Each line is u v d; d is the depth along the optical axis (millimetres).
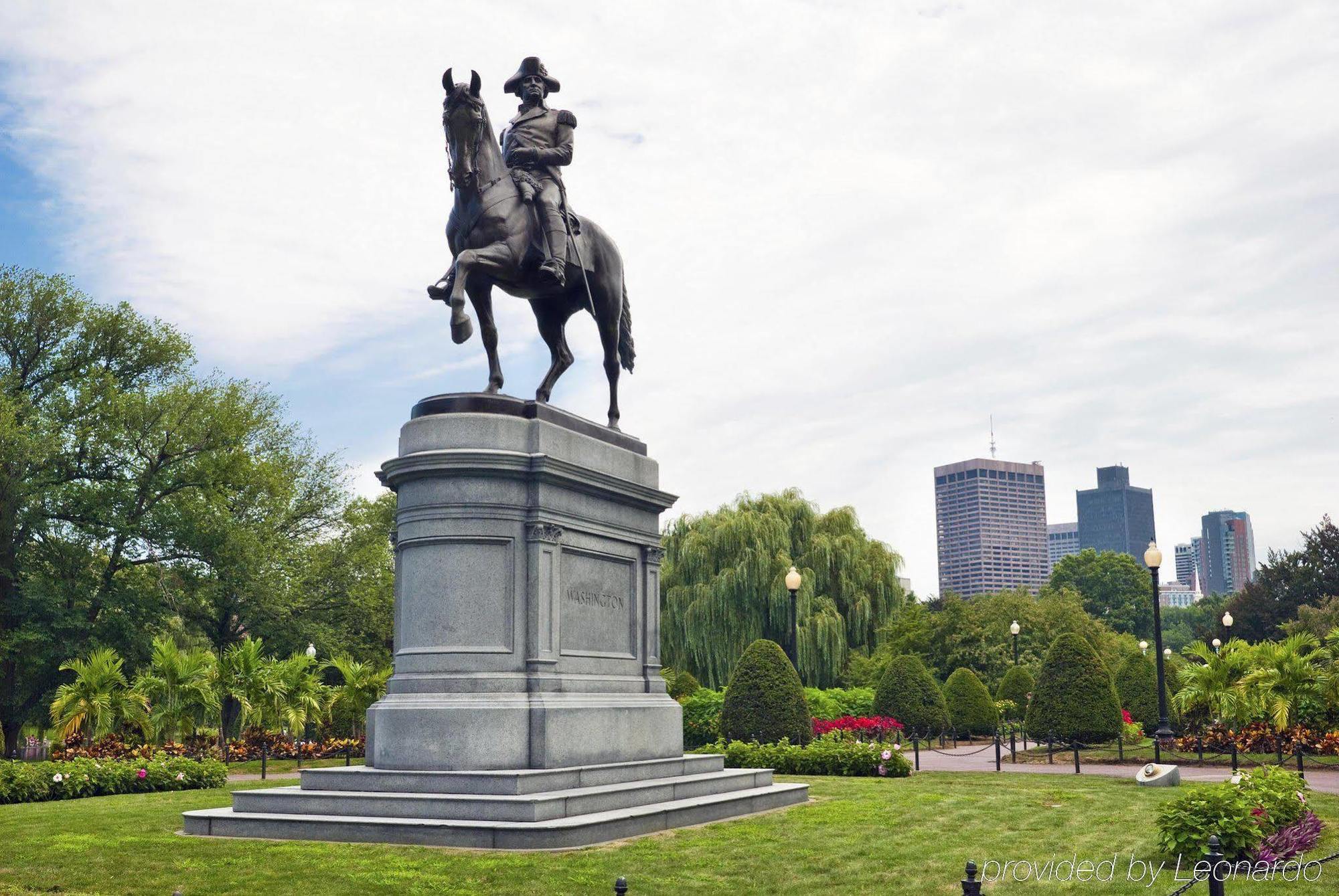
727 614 44344
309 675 30422
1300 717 28172
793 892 9867
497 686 13344
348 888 9719
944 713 37781
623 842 11992
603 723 14258
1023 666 53781
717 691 33969
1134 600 99312
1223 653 29250
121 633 39281
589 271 16656
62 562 38750
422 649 13625
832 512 48406
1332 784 22156
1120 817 15000
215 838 12297
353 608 49938
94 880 10219
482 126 14781
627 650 15812
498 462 13734
